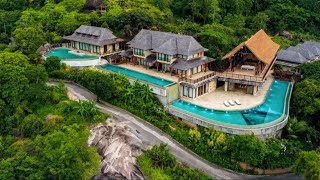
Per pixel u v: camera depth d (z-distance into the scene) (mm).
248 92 66062
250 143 47969
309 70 70250
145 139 53594
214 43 75250
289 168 50156
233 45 79000
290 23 110375
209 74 65750
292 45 96750
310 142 55156
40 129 53875
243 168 49406
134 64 75875
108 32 80750
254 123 53188
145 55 71938
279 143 51375
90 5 99000
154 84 62375
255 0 117562
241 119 54719
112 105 63156
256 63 69250
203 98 63531
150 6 99000
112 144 50719
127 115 59875
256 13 115750
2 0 112625
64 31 88000
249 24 107125
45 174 43875
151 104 59969
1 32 96312
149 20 84125
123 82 64875
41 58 75000
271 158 49656
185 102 61812
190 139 52906
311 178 42781
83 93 65000
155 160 48469
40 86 59688
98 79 61750
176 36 69812
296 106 61219
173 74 68312
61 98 61031
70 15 92500
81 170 45062
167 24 88438
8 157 48500
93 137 51688
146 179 46719
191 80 62281
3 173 44156
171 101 62094
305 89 60906
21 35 78000
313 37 106188
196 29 84500
